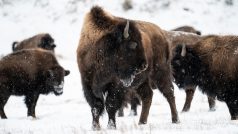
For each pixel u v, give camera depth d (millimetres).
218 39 37594
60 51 101125
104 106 31594
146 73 34156
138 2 114938
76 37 107688
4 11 126812
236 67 35719
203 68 37656
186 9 111188
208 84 37562
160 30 37344
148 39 34281
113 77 30859
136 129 29141
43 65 47094
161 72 36281
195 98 60375
